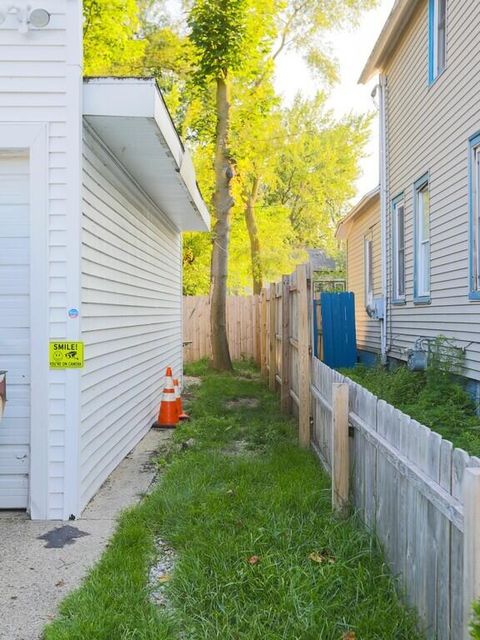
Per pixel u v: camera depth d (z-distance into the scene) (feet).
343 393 12.71
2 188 13.43
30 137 13.08
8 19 13.12
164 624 8.37
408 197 33.50
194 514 12.66
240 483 14.67
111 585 9.57
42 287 13.16
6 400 13.41
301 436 19.27
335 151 85.56
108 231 16.58
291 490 13.80
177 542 11.45
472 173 23.44
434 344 25.70
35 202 13.11
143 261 22.65
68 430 13.26
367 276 47.14
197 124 46.32
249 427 22.80
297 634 8.04
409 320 33.40
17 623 8.72
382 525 10.31
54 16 13.11
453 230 25.82
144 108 13.30
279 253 84.58
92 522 13.06
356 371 37.83
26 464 13.60
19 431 13.58
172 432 23.65
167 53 51.62
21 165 13.42
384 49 35.88
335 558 10.19
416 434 8.43
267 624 8.34
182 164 18.67
